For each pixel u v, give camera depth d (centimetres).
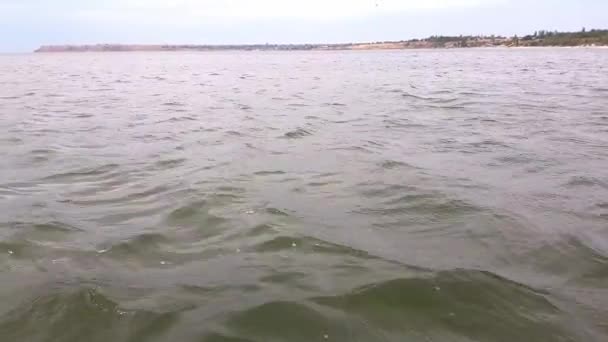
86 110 1599
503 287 436
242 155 937
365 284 440
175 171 819
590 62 4747
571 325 385
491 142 1051
